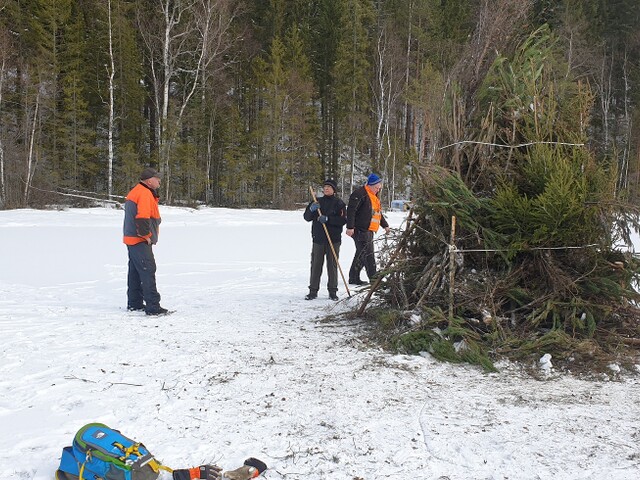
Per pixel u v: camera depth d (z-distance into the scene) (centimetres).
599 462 304
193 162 3447
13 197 2783
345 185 4144
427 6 3928
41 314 650
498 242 530
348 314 624
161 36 3322
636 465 301
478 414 368
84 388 411
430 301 538
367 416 364
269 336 556
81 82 3275
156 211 665
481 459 308
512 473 294
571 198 498
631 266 531
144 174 654
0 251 1319
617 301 515
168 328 587
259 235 1880
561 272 513
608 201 521
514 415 366
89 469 281
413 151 603
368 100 4225
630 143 2988
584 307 500
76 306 710
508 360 473
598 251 534
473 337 493
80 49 3300
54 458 309
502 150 562
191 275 1012
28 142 2975
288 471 295
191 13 3412
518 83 572
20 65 2969
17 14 3070
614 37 3959
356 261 860
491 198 546
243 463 303
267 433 339
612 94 3941
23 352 493
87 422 354
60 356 484
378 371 454
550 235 512
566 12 2777
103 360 475
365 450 318
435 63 3225
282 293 824
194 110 3597
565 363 466
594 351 466
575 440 329
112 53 3303
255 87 3975
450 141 584
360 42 4053
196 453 314
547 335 477
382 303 625
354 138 3888
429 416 364
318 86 4269
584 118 565
